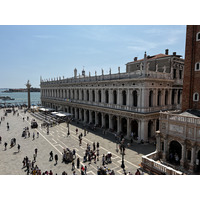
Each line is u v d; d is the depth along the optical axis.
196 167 22.08
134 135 39.91
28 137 42.06
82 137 40.84
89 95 53.94
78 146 34.94
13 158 29.42
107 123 50.25
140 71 36.16
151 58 48.44
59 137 41.53
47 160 28.45
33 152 32.16
